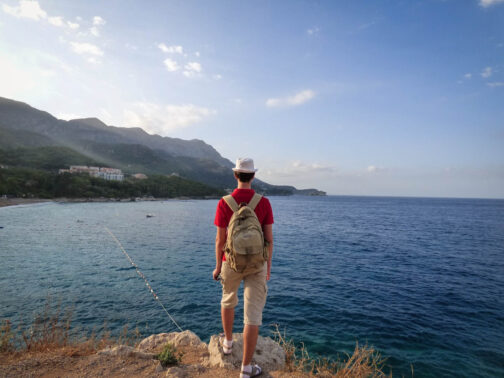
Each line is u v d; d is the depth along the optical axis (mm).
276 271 15984
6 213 57312
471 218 65250
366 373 3445
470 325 9117
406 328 8844
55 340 3766
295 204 149625
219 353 3029
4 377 2504
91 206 90562
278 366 3051
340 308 10477
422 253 22078
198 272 16188
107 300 11461
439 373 6590
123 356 3029
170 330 8867
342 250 23109
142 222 47688
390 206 138250
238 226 2334
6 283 13625
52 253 21453
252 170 2465
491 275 15594
